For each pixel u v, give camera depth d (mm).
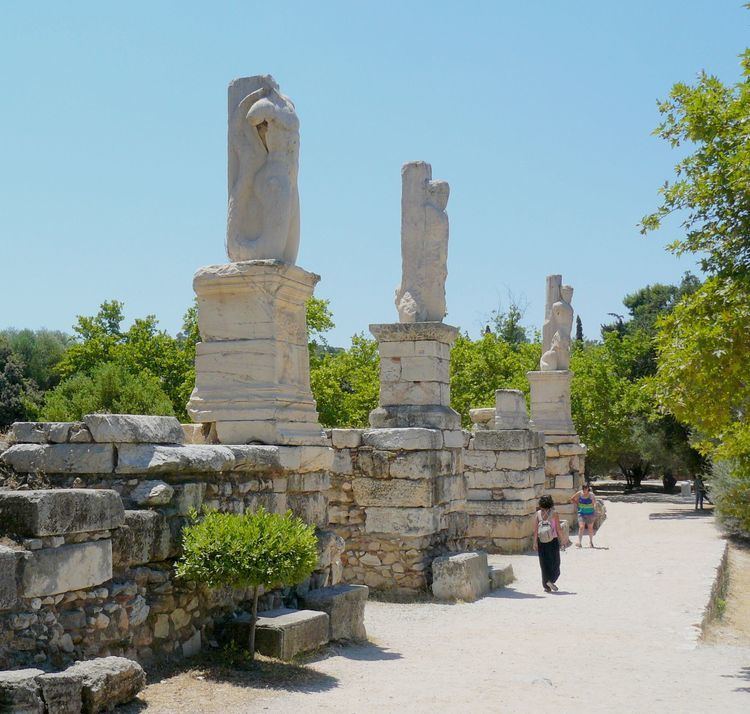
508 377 39062
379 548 13828
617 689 8297
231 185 10164
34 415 37156
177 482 7957
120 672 6352
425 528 13664
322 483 10414
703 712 7562
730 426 11766
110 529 6914
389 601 13359
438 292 14938
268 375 9758
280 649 8219
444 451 14414
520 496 19828
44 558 6266
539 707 7562
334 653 9047
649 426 36938
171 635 7723
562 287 26469
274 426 9609
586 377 37562
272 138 10031
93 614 6738
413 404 14570
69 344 52531
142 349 37312
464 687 8109
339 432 14117
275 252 9906
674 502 36375
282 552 7699
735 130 10273
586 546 21000
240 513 8797
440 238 14922
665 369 10375
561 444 25266
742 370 10008
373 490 13898
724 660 9664
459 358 39312
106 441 7664
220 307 9961
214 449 8383
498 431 20031
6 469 7852
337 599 9469
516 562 18188
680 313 10406
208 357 9953
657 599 13578
